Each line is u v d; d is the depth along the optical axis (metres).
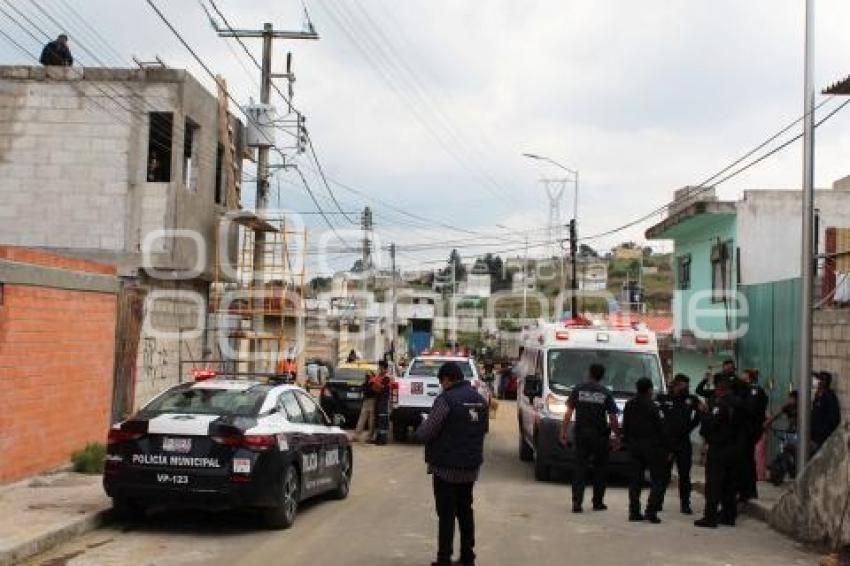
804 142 14.02
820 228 24.70
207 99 21.33
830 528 10.38
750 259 24.08
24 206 19.28
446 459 8.66
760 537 11.24
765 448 16.78
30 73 19.41
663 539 10.83
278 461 10.23
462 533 8.85
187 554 9.04
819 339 16.05
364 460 18.77
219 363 22.72
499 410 38.50
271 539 9.88
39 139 19.34
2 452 11.72
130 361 16.36
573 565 9.16
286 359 25.20
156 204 19.28
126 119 19.38
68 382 13.50
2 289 11.62
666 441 12.18
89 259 19.16
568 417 12.88
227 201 23.33
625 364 16.86
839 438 10.50
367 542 9.88
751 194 24.30
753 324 20.16
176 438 9.89
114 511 10.38
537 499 13.84
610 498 14.41
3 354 11.65
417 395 22.62
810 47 14.14
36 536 8.91
